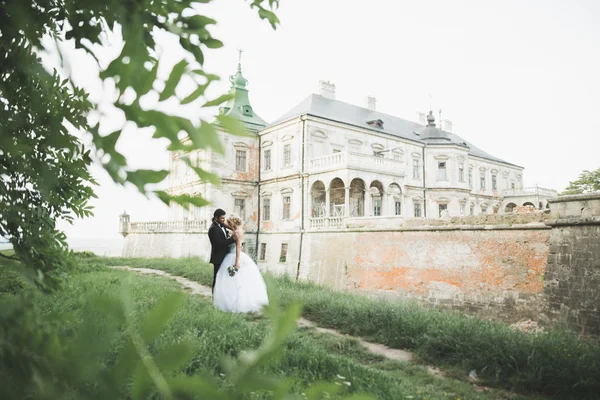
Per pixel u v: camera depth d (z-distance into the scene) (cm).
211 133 37
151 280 1038
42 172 63
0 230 103
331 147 2561
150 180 41
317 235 2062
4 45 59
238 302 639
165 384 32
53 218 166
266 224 2689
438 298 1351
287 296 927
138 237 3203
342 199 2548
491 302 1198
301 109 2809
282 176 2567
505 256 1186
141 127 40
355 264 1738
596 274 920
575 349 571
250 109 2981
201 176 39
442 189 3219
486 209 3812
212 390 32
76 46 67
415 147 3169
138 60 42
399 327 713
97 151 41
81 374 33
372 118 3180
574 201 984
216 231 672
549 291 1014
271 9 111
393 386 396
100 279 614
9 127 57
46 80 59
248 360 35
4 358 39
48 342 39
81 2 66
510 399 464
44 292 104
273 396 36
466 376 540
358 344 640
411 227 1483
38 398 35
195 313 542
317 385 39
